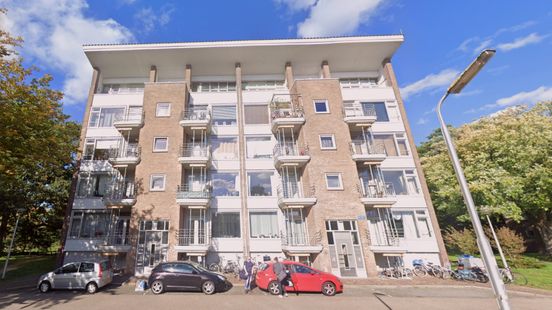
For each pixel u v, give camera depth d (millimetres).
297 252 16422
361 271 16234
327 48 23625
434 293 12297
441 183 24078
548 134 20219
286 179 20297
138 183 18469
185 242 17703
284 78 25891
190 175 20078
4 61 12656
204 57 23594
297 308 9805
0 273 18328
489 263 4609
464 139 23594
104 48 22312
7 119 12344
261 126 22062
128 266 16406
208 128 20828
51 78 14664
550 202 19656
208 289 11852
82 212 19156
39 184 23359
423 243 18641
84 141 21016
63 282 12469
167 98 21062
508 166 21406
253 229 18922
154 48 22438
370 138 21641
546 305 10500
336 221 17375
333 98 20844
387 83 24469
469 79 5730
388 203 17922
